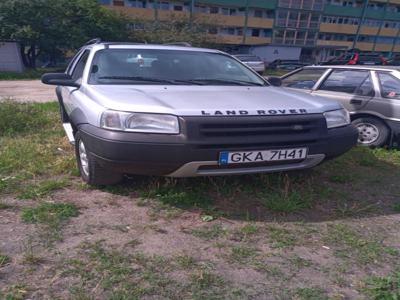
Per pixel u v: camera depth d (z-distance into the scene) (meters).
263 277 2.38
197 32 35.72
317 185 4.05
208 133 2.97
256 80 4.48
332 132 3.41
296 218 3.23
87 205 3.29
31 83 18.08
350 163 4.93
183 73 4.13
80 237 2.76
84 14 26.44
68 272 2.33
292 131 3.21
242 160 3.08
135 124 2.99
